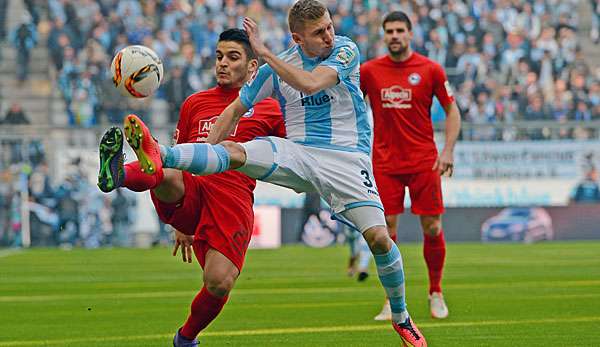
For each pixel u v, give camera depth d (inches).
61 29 1771.7
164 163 362.3
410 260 1167.0
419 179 609.6
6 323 593.6
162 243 1531.7
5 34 1852.9
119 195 1524.4
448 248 1393.9
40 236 1518.2
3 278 957.2
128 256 1299.2
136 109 1679.4
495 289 782.5
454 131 615.5
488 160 1549.0
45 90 1784.0
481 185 1550.2
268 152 398.0
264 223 1509.6
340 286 837.2
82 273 1014.4
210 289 395.5
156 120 1688.0
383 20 621.6
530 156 1546.5
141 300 733.3
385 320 583.5
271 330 539.8
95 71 1704.0
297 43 406.3
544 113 1716.3
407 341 429.4
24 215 1510.8
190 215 414.3
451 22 1838.1
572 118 1724.9
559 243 1519.4
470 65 1759.4
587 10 1935.3
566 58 1830.7
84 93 1685.5
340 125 414.9
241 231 404.8
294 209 1542.8
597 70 1913.1
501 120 1711.4
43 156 1514.5
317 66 398.3
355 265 975.6
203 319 400.8
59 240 1519.4
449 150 610.2
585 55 1927.9
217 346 478.9
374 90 617.9
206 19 1843.0
